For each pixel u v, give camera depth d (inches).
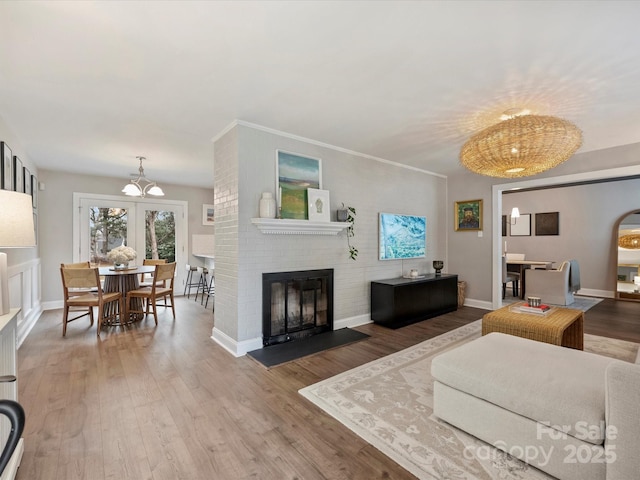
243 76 91.3
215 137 141.8
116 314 170.9
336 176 159.2
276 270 135.3
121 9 63.7
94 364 114.7
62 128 130.5
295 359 118.9
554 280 220.5
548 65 85.4
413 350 128.2
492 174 120.1
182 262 264.7
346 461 64.7
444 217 227.1
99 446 69.2
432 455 65.9
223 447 69.1
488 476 59.9
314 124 128.9
